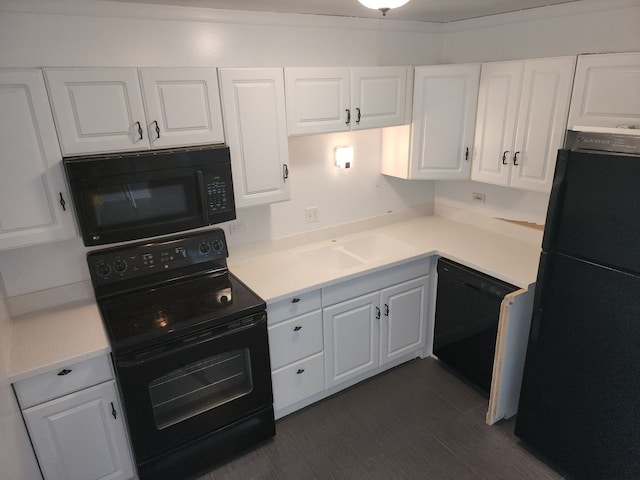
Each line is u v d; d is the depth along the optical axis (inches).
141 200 80.7
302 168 114.7
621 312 69.4
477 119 109.9
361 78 102.3
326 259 120.6
